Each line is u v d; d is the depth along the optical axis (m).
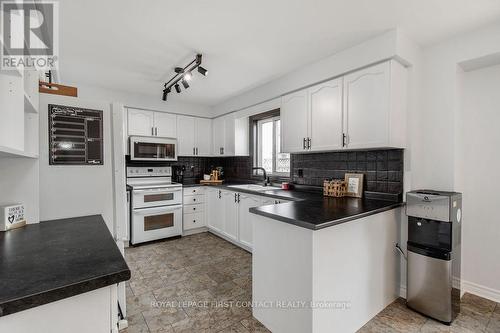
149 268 2.68
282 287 1.58
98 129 1.68
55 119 1.53
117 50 2.22
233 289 2.23
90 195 1.65
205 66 2.60
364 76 2.08
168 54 2.31
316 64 2.47
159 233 3.54
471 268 2.15
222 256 3.02
